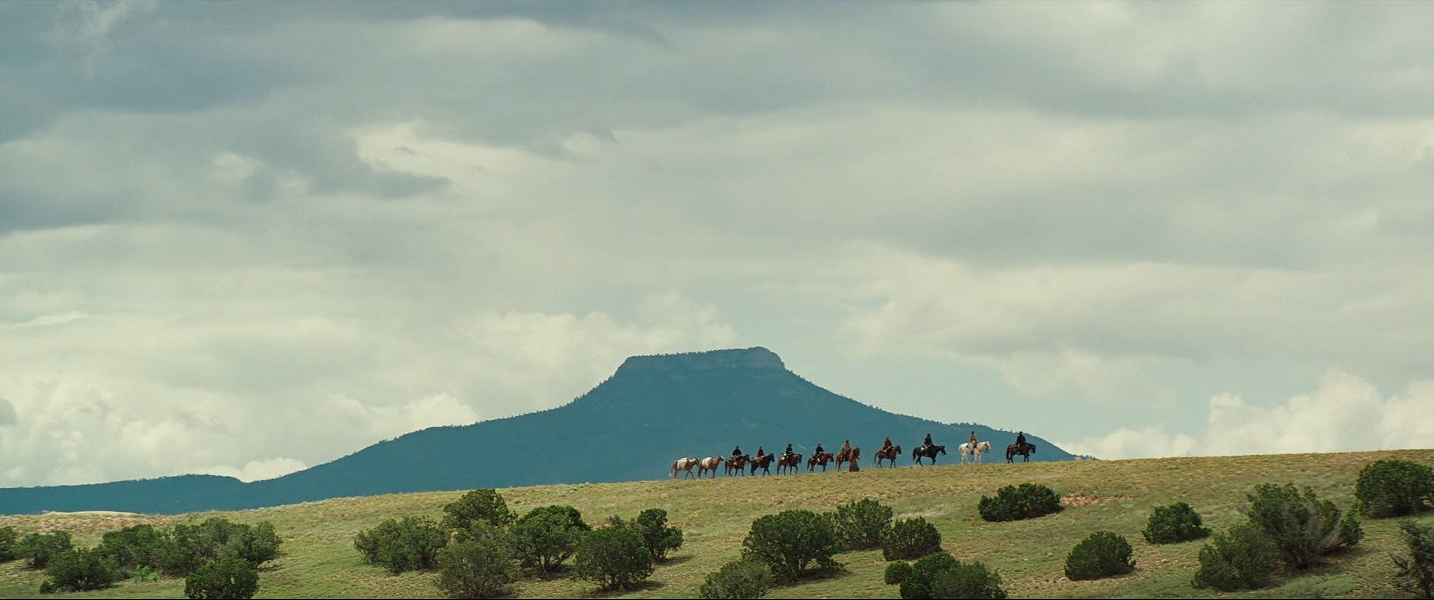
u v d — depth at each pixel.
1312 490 64.06
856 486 86.88
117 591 67.62
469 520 78.31
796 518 63.94
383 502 99.44
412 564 70.69
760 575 59.41
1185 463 82.56
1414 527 52.22
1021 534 68.00
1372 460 75.44
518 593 64.62
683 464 105.75
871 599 56.44
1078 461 90.69
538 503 93.75
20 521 91.75
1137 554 61.12
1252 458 82.06
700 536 76.31
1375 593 51.12
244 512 101.38
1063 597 54.38
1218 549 55.22
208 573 62.91
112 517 95.88
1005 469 89.31
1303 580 53.53
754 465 102.44
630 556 63.56
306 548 80.94
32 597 66.69
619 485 100.44
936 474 89.69
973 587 53.78
